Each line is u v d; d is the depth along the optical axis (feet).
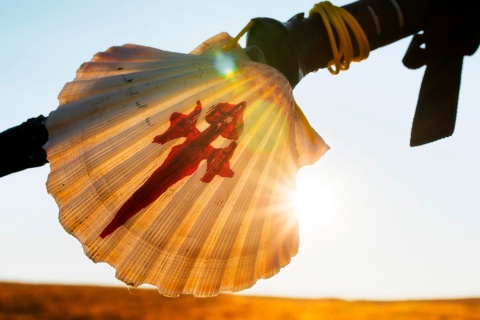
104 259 0.79
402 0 0.95
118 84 0.90
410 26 0.96
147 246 0.81
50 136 0.81
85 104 0.87
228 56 0.94
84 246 0.78
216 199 0.87
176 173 0.86
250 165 0.91
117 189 0.83
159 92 0.90
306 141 1.01
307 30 0.95
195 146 0.88
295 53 0.92
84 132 0.84
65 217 0.79
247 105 0.91
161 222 0.83
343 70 0.96
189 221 0.85
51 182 0.79
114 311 13.73
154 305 14.67
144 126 0.88
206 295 0.82
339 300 17.40
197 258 0.83
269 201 0.93
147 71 0.93
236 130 0.90
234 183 0.89
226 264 0.85
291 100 0.93
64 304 14.06
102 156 0.84
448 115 1.01
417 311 15.16
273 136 0.93
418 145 1.03
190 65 0.94
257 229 0.90
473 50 0.98
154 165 0.86
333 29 0.95
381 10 0.95
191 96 0.91
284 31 0.93
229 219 0.87
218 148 0.89
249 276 0.86
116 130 0.86
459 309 15.37
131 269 0.79
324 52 0.96
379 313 15.33
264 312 14.88
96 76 0.92
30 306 13.67
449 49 0.99
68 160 0.81
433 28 0.97
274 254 0.91
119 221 0.81
